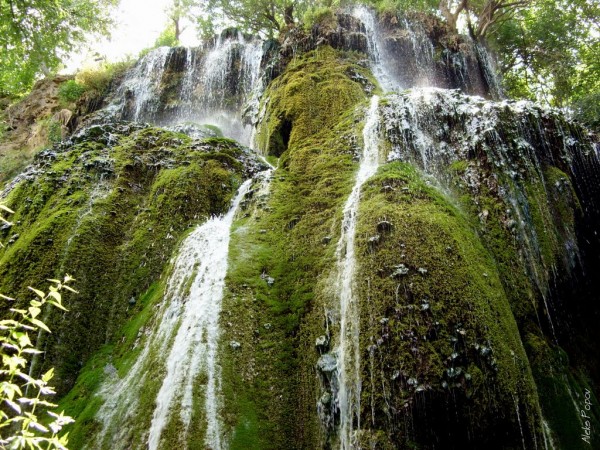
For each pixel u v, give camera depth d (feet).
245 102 42.16
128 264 19.71
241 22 56.65
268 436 12.92
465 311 13.20
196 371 13.71
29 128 51.62
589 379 17.51
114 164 23.70
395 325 12.85
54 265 18.37
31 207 21.43
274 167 26.32
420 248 14.65
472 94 42.29
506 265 17.21
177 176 22.89
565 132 22.26
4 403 15.01
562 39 48.57
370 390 12.19
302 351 14.97
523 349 14.05
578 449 13.97
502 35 51.44
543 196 19.29
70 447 13.34
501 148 20.15
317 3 48.98
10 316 16.84
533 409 12.75
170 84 46.83
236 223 20.38
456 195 19.65
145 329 16.75
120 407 14.17
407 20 44.27
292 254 18.17
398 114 22.52
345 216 17.81
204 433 12.41
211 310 15.62
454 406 11.71
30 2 29.63
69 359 16.61
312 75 30.63
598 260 20.52
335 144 23.47
